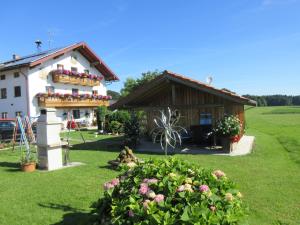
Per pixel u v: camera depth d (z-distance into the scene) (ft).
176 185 12.50
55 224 18.25
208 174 13.66
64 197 23.09
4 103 101.96
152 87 48.16
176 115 54.70
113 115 77.87
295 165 34.30
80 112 113.60
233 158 38.93
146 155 42.68
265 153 42.39
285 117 143.23
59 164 34.24
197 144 49.98
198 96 52.85
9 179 28.81
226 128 43.57
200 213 10.73
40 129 33.50
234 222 10.86
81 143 57.72
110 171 31.71
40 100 96.17
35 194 23.89
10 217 19.34
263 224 18.06
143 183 12.89
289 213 19.67
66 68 108.58
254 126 95.71
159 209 11.45
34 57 103.81
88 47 113.09
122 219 11.78
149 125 59.00
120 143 54.65
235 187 13.19
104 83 128.16
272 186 25.64
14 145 52.49
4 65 103.04
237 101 42.39
